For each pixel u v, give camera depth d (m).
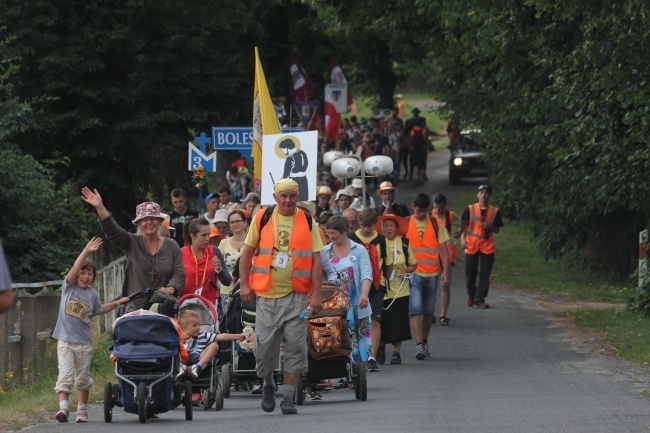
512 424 23.16
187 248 32.91
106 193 75.56
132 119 72.81
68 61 69.69
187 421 26.22
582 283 67.94
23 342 39.00
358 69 139.50
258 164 47.75
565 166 61.41
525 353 41.22
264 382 27.17
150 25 74.00
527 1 45.06
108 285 46.84
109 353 40.12
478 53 68.56
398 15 77.38
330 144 105.75
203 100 77.00
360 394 29.70
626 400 27.48
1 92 63.28
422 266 41.34
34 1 69.25
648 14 40.47
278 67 118.44
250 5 107.75
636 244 68.88
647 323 47.50
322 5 79.44
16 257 55.62
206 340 28.88
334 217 33.84
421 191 116.31
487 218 57.16
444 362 39.47
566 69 50.78
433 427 23.08
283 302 26.61
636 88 43.62
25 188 55.78
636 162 46.66
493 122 71.44
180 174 76.88
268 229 26.62
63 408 27.30
